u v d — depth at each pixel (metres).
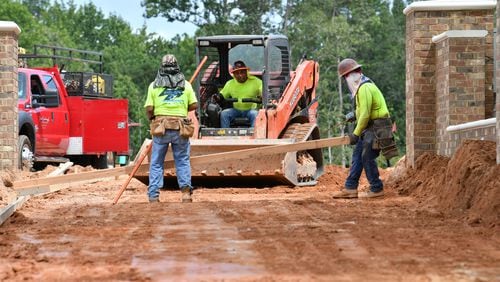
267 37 37.19
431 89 32.94
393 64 157.00
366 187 33.62
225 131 36.56
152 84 28.97
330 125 133.38
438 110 32.38
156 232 19.94
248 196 31.45
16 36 37.03
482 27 32.78
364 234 19.14
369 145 28.78
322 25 140.12
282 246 17.50
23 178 35.41
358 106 28.92
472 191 23.39
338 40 139.62
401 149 146.75
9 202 28.22
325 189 34.56
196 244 17.98
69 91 48.25
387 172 40.59
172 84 28.81
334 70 142.38
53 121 44.25
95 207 26.53
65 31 195.12
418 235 19.00
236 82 37.03
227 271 15.01
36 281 14.46
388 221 21.64
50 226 21.47
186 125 28.66
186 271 15.08
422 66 32.94
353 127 30.38
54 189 29.06
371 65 154.25
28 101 41.94
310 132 36.56
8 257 16.75
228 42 37.75
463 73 31.20
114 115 48.25
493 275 14.60
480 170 23.58
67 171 42.00
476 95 31.17
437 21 32.91
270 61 37.22
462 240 18.28
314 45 141.75
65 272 15.16
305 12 144.75
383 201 27.58
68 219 23.08
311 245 17.62
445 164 30.27
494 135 26.33
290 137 36.75
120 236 19.36
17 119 37.44
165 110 28.69
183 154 28.78
